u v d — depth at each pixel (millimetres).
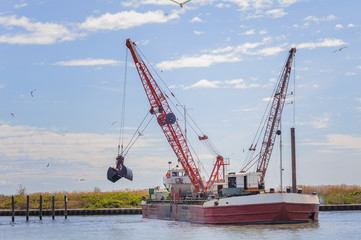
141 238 77938
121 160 105125
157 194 119875
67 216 138000
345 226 86625
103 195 172125
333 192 163500
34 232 92562
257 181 91000
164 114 115938
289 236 72500
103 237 82000
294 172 90500
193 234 77562
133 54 116250
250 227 80250
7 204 160125
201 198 102000
